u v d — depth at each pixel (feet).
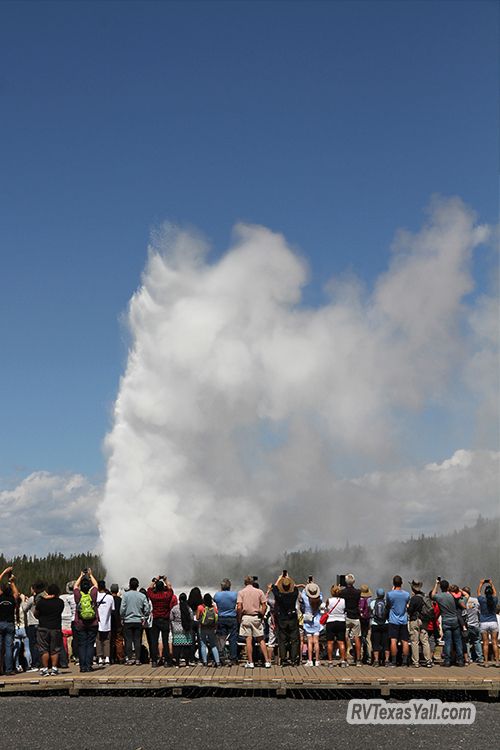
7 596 70.79
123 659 76.18
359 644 75.82
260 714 60.08
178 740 52.01
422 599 72.43
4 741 51.88
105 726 55.77
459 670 69.77
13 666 71.26
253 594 71.56
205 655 74.84
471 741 52.49
